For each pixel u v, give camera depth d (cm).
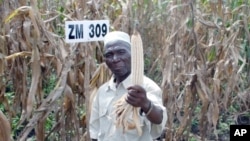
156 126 233
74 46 325
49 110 305
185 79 433
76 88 357
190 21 427
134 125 226
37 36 299
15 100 366
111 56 235
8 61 352
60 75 327
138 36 206
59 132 398
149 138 236
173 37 417
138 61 205
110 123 243
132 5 437
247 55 493
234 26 438
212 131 524
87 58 306
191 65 417
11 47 343
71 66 330
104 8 409
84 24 283
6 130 267
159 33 459
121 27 391
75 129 358
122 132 228
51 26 377
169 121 416
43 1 399
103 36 294
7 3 322
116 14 419
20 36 325
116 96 243
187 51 424
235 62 428
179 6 406
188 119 434
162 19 452
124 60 234
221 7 432
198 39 432
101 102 249
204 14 449
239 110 531
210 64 444
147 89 231
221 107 490
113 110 239
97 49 368
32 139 456
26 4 330
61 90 311
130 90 205
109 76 332
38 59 301
